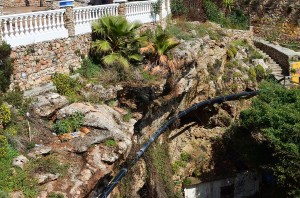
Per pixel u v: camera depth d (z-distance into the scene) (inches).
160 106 746.8
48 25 602.9
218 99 911.0
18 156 450.9
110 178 532.4
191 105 896.3
